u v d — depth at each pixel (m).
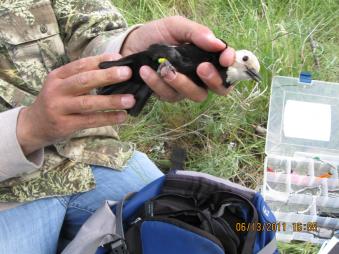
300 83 1.24
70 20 0.90
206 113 1.35
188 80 0.68
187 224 0.76
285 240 1.13
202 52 0.69
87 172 0.90
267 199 1.17
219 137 1.34
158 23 0.78
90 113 0.66
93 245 0.80
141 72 0.67
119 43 0.83
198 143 1.35
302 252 1.09
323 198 1.16
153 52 0.67
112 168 0.94
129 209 0.85
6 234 0.82
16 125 0.69
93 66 0.66
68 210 0.94
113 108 0.63
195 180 0.86
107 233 0.80
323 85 1.23
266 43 1.44
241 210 0.82
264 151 1.31
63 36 0.92
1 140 0.69
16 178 0.84
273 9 1.66
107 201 0.86
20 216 0.84
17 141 0.69
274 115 1.26
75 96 0.64
